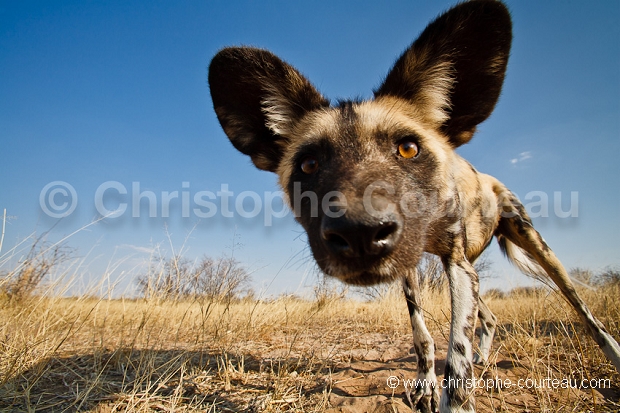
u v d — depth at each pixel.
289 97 0.38
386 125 0.32
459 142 0.36
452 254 0.32
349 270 0.24
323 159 0.32
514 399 0.29
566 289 0.38
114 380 0.33
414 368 0.39
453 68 0.34
